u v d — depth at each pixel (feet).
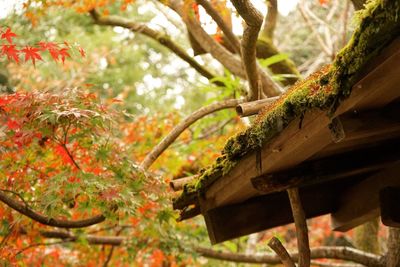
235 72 17.11
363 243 19.70
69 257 20.04
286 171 10.07
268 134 9.07
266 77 16.31
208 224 11.99
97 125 12.55
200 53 18.25
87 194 12.49
